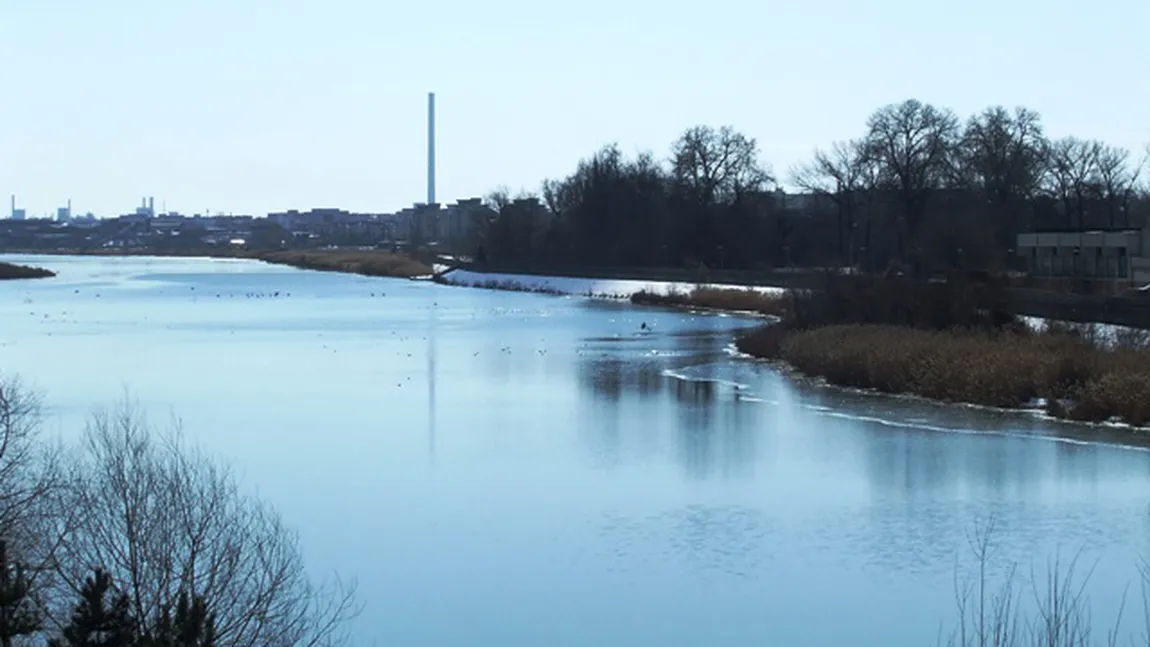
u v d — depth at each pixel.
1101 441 46.62
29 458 33.50
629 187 154.25
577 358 75.31
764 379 64.38
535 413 54.81
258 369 70.62
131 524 21.98
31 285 169.62
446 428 51.12
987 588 31.06
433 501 39.03
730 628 28.78
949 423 50.69
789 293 85.12
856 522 36.56
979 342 60.44
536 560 33.31
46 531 23.16
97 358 75.69
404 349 81.19
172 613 20.12
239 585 24.39
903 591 31.00
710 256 144.12
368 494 39.84
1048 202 131.25
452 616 29.30
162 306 124.44
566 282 150.75
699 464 44.00
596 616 29.45
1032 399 53.81
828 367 62.75
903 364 59.12
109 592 20.59
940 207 122.06
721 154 146.88
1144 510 37.44
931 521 36.56
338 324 101.75
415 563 32.94
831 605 30.09
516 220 178.12
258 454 45.66
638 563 33.12
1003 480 41.09
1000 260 95.50
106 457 35.56
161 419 52.88
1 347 81.94
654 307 120.69
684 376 66.19
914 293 72.31
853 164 127.75
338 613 28.78
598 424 51.84
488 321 104.12
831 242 147.50
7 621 16.91
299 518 36.94
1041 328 64.56
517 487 40.88
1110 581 31.50
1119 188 135.38
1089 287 81.00
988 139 125.44
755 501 38.97
